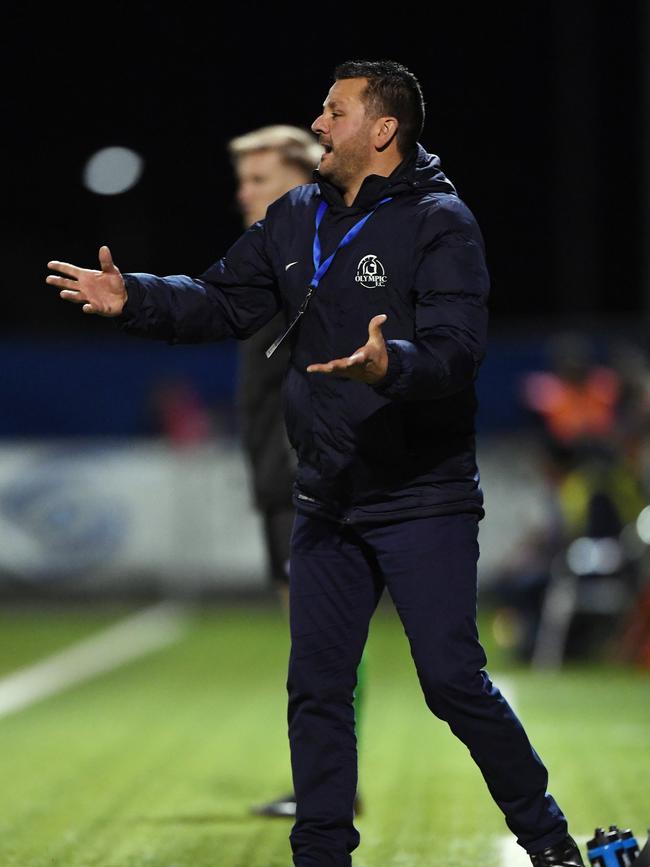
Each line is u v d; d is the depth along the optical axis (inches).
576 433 1697.8
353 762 629.6
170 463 2421.3
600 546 1680.6
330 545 622.8
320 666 626.5
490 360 2701.8
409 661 1737.2
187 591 2423.7
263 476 872.9
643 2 3265.3
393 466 602.5
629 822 842.8
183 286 625.3
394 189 599.5
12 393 2886.3
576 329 2920.8
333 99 609.0
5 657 1798.7
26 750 1133.7
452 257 582.6
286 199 633.6
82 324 3831.2
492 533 2314.2
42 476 2428.6
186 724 1267.2
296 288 614.2
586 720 1261.1
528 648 1675.7
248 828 847.1
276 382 858.8
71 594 2427.4
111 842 812.6
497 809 880.9
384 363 535.8
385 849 776.3
